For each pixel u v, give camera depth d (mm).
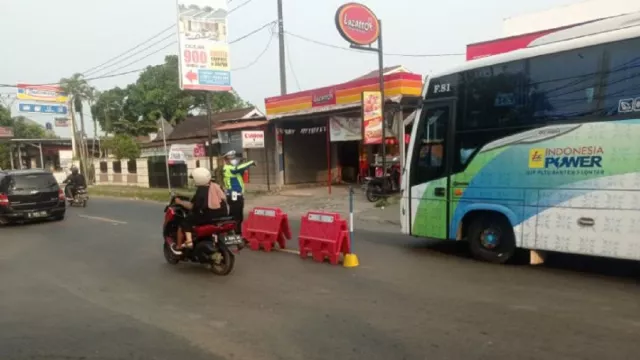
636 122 6352
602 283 6555
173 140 33531
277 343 4730
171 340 4891
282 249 9531
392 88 16344
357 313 5547
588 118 6758
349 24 15039
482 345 4523
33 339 5004
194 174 7684
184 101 45156
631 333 4738
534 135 7277
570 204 6934
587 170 6766
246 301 6164
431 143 8625
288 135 22203
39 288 7152
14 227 14414
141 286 7098
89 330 5242
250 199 19438
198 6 20547
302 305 5918
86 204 20656
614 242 6559
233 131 24266
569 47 6914
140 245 10469
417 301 5945
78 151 41594
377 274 7363
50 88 37219
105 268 8367
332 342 4711
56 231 13180
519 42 14359
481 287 6496
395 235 10867
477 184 7957
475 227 8125
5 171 15172
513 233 7562
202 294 6562
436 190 8539
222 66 21062
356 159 22875
